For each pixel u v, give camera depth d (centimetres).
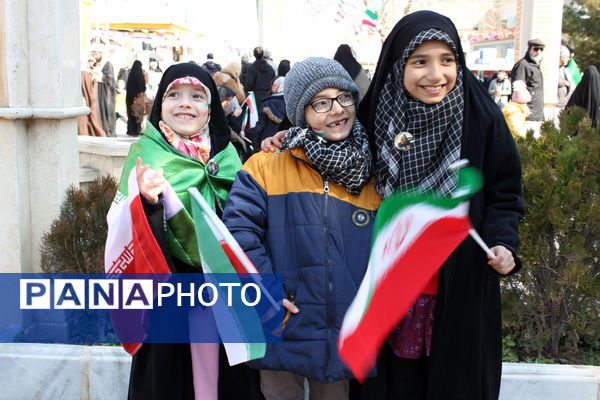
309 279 221
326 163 224
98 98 1135
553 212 321
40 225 381
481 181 226
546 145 357
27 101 369
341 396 235
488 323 236
